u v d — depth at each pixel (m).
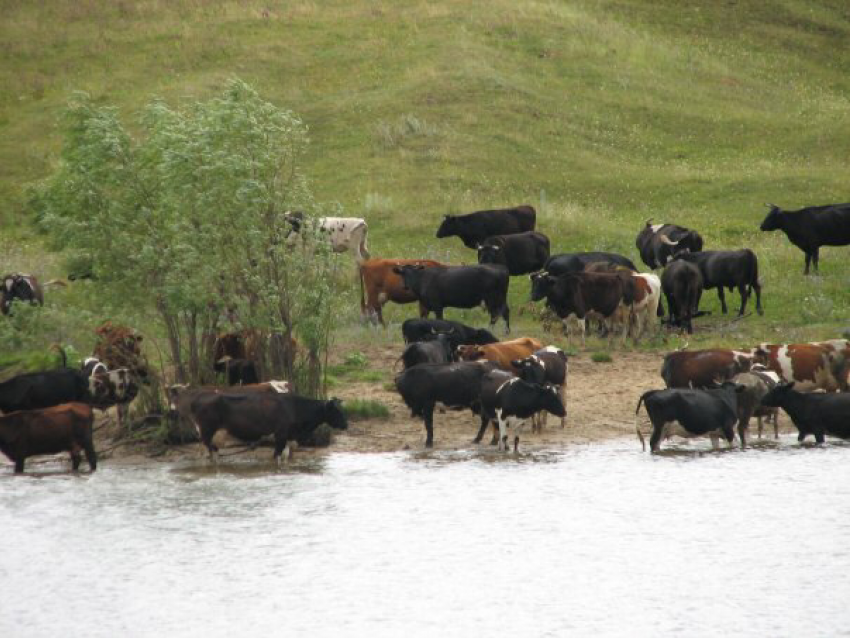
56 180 20.62
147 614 13.05
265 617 12.98
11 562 14.51
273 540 15.16
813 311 27.11
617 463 18.23
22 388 19.14
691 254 28.30
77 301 27.97
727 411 18.69
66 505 16.58
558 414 18.64
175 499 16.78
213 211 19.84
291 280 20.30
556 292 25.25
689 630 12.53
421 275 26.67
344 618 12.94
